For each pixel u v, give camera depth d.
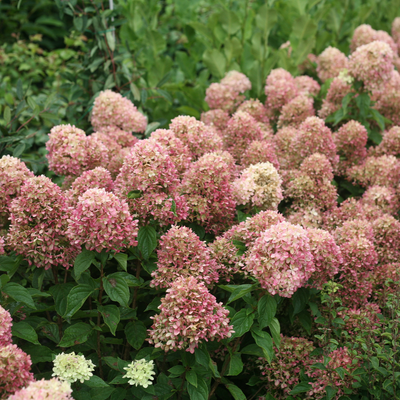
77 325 1.29
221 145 1.60
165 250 1.30
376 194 1.64
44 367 1.50
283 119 1.91
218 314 1.23
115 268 1.54
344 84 1.91
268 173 1.48
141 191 1.32
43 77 2.99
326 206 1.62
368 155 1.85
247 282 1.42
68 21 3.45
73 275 1.37
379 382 1.31
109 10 1.99
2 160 1.36
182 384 1.27
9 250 1.44
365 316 1.39
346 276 1.44
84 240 1.25
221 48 2.60
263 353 1.29
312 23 2.34
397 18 2.63
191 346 1.19
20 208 1.28
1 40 3.19
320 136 1.67
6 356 1.13
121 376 1.25
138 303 1.51
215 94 2.00
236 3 2.70
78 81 2.14
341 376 1.25
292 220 1.59
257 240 1.27
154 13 2.62
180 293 1.19
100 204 1.22
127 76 2.05
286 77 2.02
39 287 1.34
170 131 1.45
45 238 1.29
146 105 2.29
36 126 2.38
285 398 1.34
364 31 2.32
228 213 1.45
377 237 1.55
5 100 2.42
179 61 2.51
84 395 1.22
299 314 1.41
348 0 2.60
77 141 1.47
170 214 1.32
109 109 1.73
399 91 1.93
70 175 1.51
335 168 1.74
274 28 2.81
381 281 1.49
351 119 1.92
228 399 1.44
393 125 1.95
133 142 1.70
